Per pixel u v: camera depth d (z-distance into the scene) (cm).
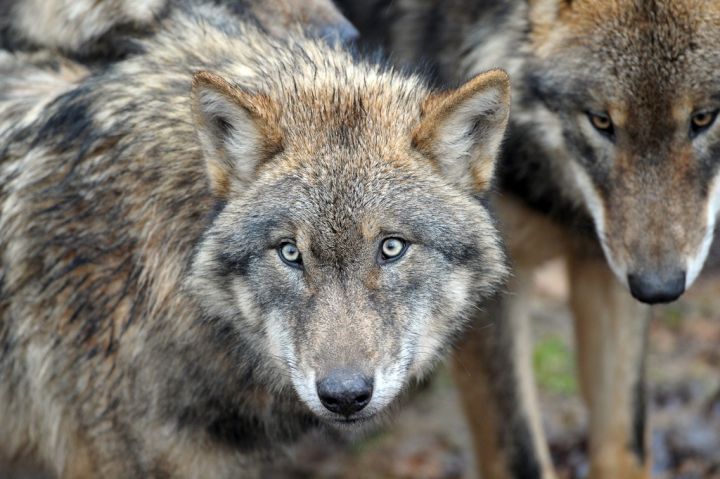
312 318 930
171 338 1044
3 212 1092
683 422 1562
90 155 1058
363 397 909
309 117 984
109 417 1088
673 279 1097
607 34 1139
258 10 1248
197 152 1030
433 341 995
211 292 998
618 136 1143
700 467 1487
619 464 1356
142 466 1100
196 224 1028
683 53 1100
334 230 932
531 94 1220
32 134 1105
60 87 1166
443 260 973
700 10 1102
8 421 1184
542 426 1573
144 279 1041
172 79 1070
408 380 1009
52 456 1166
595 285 1334
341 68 1047
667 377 1650
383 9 1359
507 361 1316
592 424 1382
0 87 1179
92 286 1058
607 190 1158
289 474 1498
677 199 1113
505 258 1034
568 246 1313
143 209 1037
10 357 1128
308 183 948
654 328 1770
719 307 1798
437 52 1309
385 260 950
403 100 1014
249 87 1030
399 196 951
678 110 1106
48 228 1066
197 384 1060
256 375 1044
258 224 955
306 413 1109
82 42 1236
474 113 984
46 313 1083
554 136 1212
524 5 1217
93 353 1070
